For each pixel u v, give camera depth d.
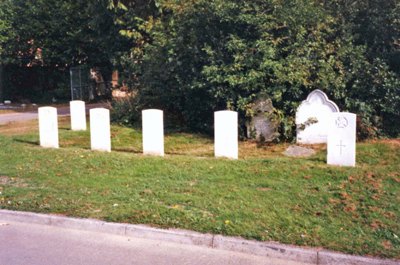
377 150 9.89
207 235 5.59
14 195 7.27
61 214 6.43
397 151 9.80
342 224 5.87
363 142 10.74
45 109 11.09
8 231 6.14
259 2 11.66
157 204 6.64
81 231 6.10
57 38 26.02
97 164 9.11
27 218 6.46
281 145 10.91
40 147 11.05
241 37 11.75
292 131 11.15
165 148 10.97
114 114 14.39
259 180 7.73
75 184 7.81
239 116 11.59
